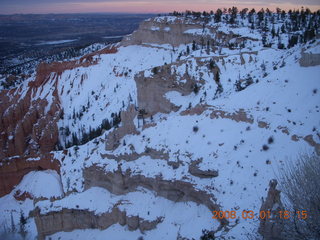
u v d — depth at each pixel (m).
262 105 52.34
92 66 154.50
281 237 25.22
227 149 46.78
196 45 136.50
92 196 52.72
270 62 79.19
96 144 73.81
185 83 81.00
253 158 43.53
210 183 43.66
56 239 49.62
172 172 47.88
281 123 46.81
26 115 125.38
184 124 54.44
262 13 148.88
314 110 47.06
